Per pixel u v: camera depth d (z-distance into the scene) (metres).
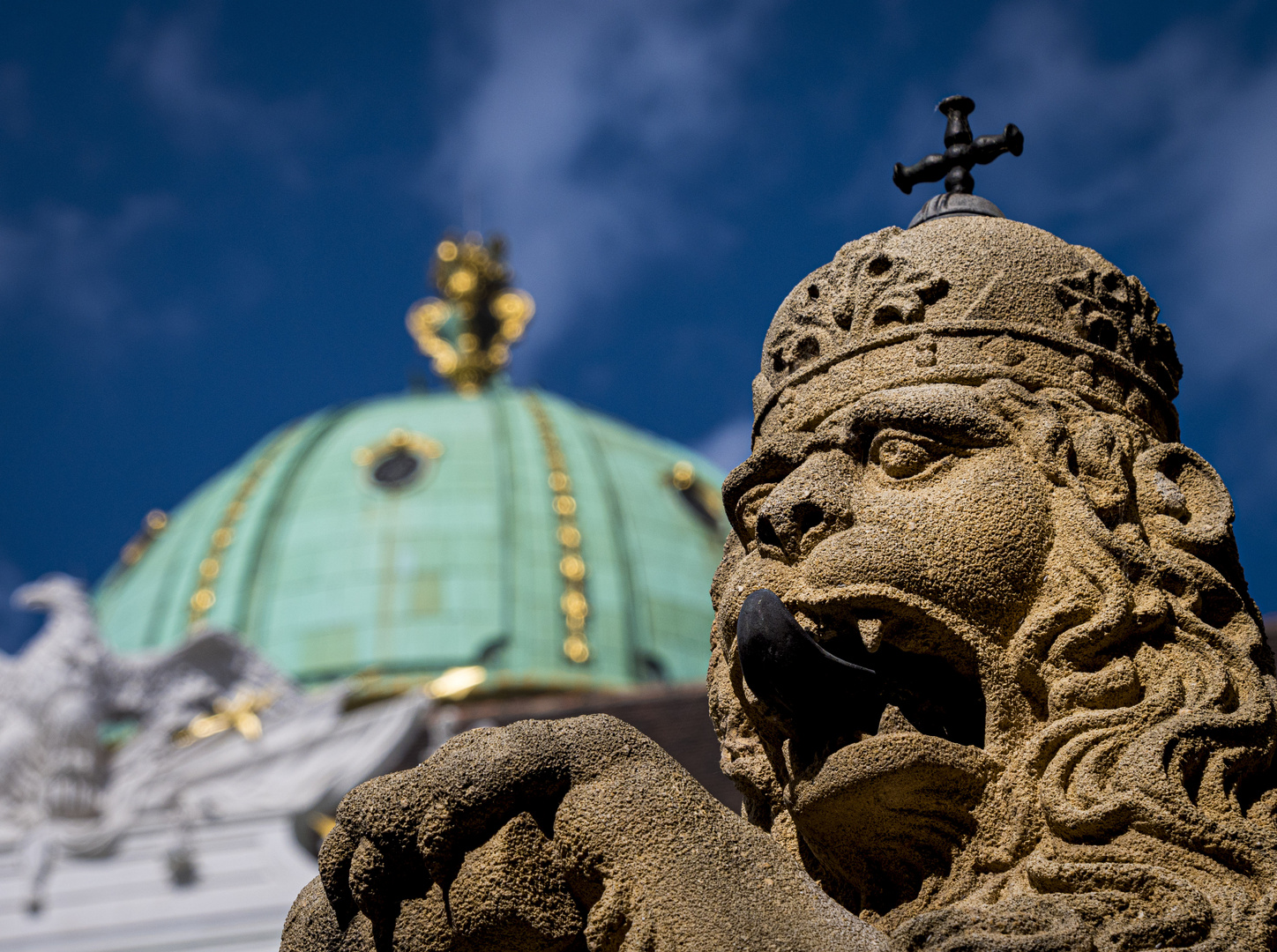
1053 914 3.74
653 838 3.75
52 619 26.86
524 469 42.69
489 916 3.74
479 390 48.00
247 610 40.09
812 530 4.25
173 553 42.38
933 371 4.52
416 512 41.44
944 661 4.18
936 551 4.16
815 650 4.07
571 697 28.31
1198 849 3.87
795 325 4.83
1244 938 3.72
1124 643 4.17
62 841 24.77
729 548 4.68
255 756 26.20
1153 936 3.72
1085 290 4.75
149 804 25.33
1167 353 4.91
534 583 40.09
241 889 24.67
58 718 25.58
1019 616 4.18
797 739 4.20
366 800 3.92
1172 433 4.84
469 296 49.09
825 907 3.74
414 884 3.87
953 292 4.68
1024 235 4.82
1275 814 4.01
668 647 40.03
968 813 4.05
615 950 3.71
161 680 27.02
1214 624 4.30
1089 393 4.55
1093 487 4.36
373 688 37.59
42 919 24.28
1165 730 4.01
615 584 40.62
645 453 45.16
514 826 3.81
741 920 3.66
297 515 41.97
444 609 39.53
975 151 5.21
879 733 4.10
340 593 39.94
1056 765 4.02
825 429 4.46
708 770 24.03
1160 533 4.37
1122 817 3.91
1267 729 4.07
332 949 3.96
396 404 46.47
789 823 4.45
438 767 3.86
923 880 4.10
